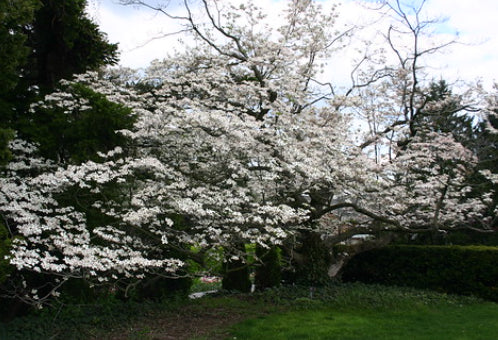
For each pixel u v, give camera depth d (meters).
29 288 7.57
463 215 11.45
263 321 7.55
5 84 7.05
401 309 8.55
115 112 7.43
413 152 10.92
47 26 9.05
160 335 6.84
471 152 11.23
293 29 11.05
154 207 6.85
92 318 7.42
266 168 8.24
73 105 7.70
